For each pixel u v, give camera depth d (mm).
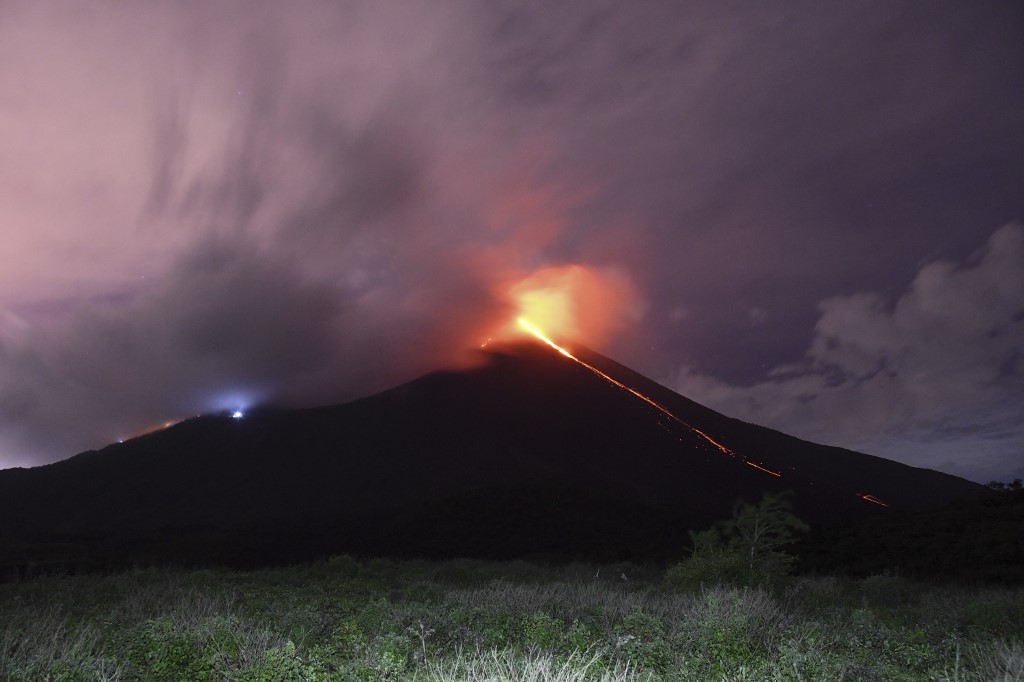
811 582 18359
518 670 6281
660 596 12844
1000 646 7852
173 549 41531
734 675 6629
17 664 6555
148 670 6715
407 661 6949
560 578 20812
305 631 8406
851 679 6629
